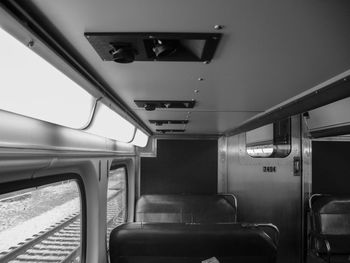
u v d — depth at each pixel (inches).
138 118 117.8
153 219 178.1
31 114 44.7
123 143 133.9
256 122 119.7
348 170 179.8
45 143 53.2
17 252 58.2
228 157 194.9
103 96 62.7
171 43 36.3
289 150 179.8
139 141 160.7
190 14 29.5
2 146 40.6
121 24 32.0
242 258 102.8
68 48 39.6
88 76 50.4
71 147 66.0
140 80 56.2
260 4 27.4
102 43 36.5
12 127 42.8
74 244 89.4
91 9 28.9
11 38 30.2
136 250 101.9
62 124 57.4
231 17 30.0
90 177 89.0
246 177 186.5
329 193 179.2
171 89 64.1
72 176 81.1
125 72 50.6
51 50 36.1
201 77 53.7
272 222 179.6
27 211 62.2
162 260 101.9
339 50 39.0
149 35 34.2
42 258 69.7
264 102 80.0
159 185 194.7
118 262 102.1
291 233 177.2
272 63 44.9
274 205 180.1
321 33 33.6
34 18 30.9
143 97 73.4
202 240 102.5
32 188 61.6
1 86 34.6
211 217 179.0
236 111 97.0
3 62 32.4
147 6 28.0
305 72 49.8
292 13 28.9
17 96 38.4
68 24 32.4
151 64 45.5
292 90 64.2
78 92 52.3
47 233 71.0
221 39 35.7
